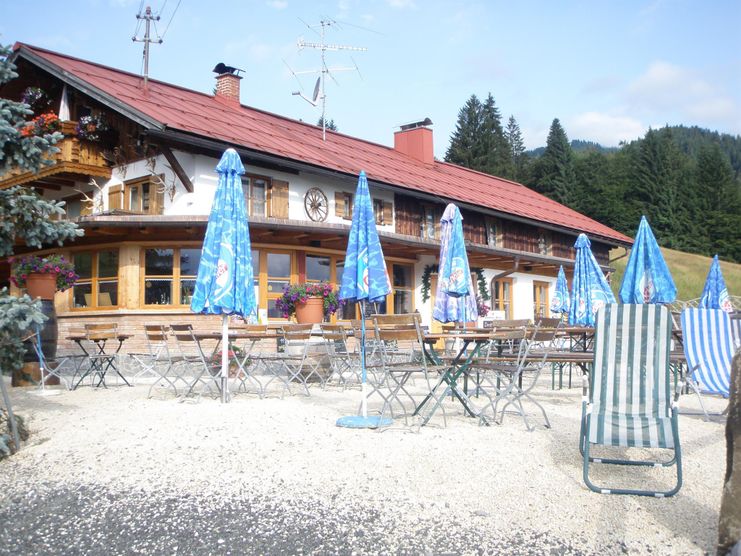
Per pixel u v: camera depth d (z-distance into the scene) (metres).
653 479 4.68
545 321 7.89
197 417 6.91
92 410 7.58
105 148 15.12
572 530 3.73
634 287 10.30
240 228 8.28
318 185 16.05
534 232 24.14
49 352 10.38
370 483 4.55
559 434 6.11
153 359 10.23
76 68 15.78
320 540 3.65
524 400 8.60
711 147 62.22
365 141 24.31
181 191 13.68
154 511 4.12
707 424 6.89
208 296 8.03
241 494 4.38
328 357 10.88
